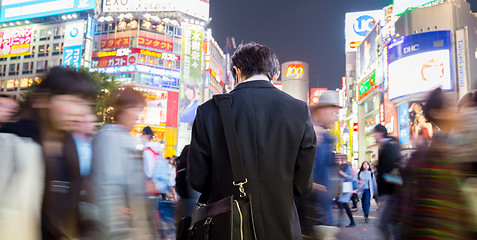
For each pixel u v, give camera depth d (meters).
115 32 50.09
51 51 49.91
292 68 94.19
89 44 48.81
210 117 1.76
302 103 1.82
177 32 51.72
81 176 1.93
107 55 49.66
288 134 1.71
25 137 1.49
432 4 42.72
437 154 2.05
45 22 50.66
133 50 48.84
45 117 1.78
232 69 2.02
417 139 2.35
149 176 3.82
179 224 1.88
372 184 8.59
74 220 1.81
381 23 49.06
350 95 69.75
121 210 2.08
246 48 1.94
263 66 1.90
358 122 56.78
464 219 1.97
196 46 52.38
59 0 49.81
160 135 47.44
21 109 1.72
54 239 1.69
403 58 39.81
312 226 2.90
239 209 1.60
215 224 1.62
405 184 2.31
